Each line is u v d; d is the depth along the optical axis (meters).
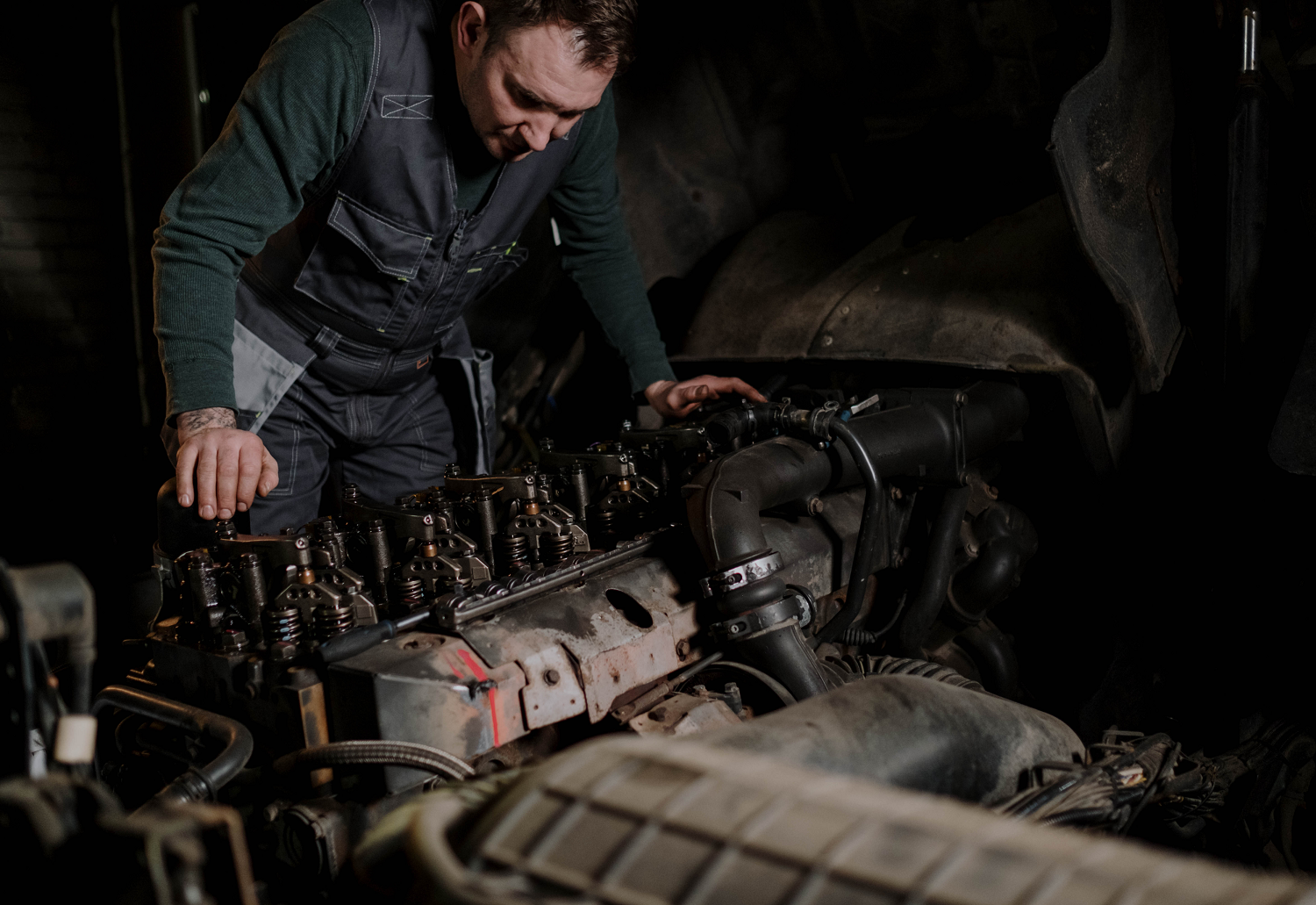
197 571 1.25
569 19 1.34
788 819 0.60
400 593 1.34
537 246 2.50
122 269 4.33
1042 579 2.11
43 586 0.74
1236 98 1.70
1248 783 1.63
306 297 1.77
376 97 1.54
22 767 0.70
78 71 4.20
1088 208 1.69
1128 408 1.89
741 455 1.55
